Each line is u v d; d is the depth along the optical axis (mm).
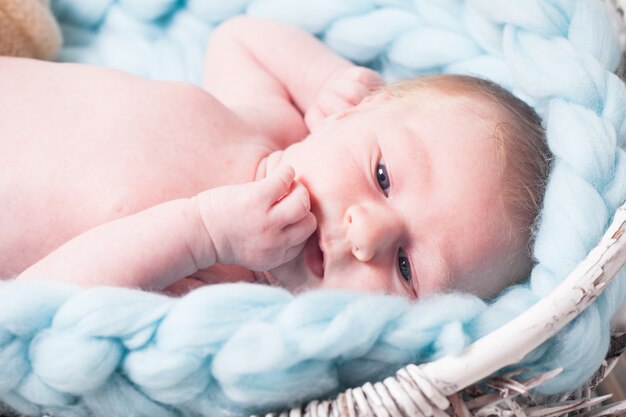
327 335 742
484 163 946
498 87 1070
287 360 733
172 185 997
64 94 1048
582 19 1027
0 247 968
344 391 792
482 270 948
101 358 736
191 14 1464
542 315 753
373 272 908
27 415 798
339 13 1350
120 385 764
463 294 851
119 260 854
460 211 927
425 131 961
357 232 874
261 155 1080
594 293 775
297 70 1334
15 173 971
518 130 984
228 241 896
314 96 1327
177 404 771
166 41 1465
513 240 949
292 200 890
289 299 792
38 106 1028
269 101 1295
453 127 966
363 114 1009
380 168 947
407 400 732
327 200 924
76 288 784
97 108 1038
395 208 924
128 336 755
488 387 796
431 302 812
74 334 743
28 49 1256
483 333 789
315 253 943
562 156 917
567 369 823
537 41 1027
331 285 917
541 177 968
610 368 957
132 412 772
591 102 952
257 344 733
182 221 880
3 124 1004
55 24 1312
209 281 967
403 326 785
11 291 755
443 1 1287
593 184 887
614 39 1042
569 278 777
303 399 775
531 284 870
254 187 892
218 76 1354
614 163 899
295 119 1284
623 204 833
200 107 1088
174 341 744
